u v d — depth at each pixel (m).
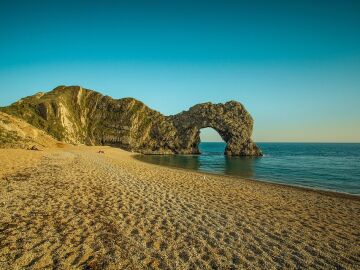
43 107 105.44
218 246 8.25
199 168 47.91
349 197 21.53
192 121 118.56
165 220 10.44
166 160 70.25
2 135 43.69
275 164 60.41
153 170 29.77
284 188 24.14
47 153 32.44
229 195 17.34
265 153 119.69
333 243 9.37
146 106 131.25
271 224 11.12
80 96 132.00
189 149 118.56
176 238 8.66
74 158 31.11
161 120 125.38
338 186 29.97
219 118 113.44
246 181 28.11
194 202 14.12
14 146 42.47
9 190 12.81
